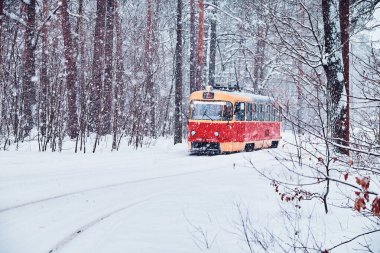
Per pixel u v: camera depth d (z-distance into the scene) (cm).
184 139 3497
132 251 684
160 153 2152
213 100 2253
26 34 2323
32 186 1159
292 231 786
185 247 710
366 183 456
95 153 1952
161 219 882
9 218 856
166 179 1385
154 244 720
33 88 2356
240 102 2316
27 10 2430
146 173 1490
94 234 773
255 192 1152
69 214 909
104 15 2622
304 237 746
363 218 865
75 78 2442
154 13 3944
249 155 2123
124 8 4119
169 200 1066
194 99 2280
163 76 4422
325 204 899
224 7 4119
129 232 788
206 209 965
